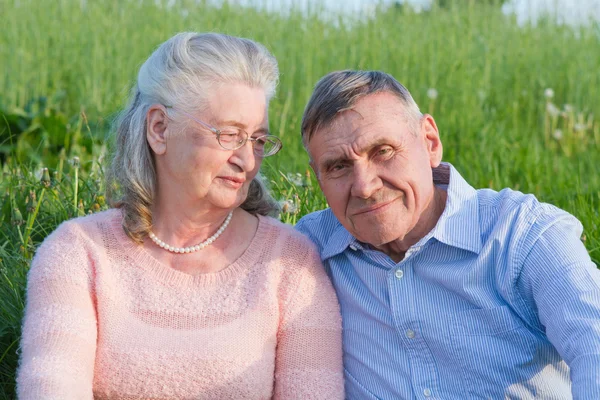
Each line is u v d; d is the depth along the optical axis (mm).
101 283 2289
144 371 2229
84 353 2186
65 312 2215
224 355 2246
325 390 2289
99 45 7656
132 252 2350
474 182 4898
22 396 2094
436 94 6848
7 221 3498
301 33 7762
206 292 2316
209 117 2242
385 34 7789
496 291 2234
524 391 2217
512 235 2205
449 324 2246
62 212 3385
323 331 2350
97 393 2262
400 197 2230
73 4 8547
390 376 2301
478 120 6480
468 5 8789
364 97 2199
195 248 2361
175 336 2256
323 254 2492
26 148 5430
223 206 2297
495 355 2205
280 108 6449
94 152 4840
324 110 2221
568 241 2148
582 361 1936
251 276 2363
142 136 2340
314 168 2354
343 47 7602
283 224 2516
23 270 2998
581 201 3916
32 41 7801
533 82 7477
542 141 6547
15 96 7016
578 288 2051
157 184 2377
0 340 2869
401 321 2281
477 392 2230
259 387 2279
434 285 2297
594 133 6621
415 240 2354
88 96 7086
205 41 2297
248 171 2309
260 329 2307
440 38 7770
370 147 2180
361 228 2268
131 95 2436
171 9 8391
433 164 2377
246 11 8125
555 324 2064
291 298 2365
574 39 8164
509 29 8438
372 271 2361
